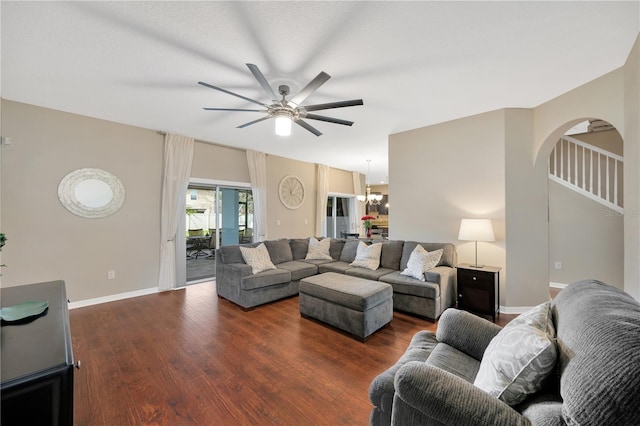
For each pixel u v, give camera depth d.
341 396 1.82
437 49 2.14
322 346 2.51
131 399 1.78
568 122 2.92
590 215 4.16
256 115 3.57
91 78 2.60
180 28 1.90
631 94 2.14
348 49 2.13
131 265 3.99
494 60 2.30
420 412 1.02
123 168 3.91
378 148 5.38
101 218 3.73
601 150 3.89
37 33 1.94
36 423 0.84
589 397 0.72
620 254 3.96
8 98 3.05
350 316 2.68
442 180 3.90
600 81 2.57
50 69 2.43
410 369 1.07
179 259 4.46
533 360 0.98
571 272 4.29
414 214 4.19
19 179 3.15
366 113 3.53
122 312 3.36
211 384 1.94
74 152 3.51
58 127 3.40
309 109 2.51
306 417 1.63
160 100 3.10
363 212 8.77
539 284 3.38
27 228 3.20
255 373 2.07
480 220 3.21
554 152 4.40
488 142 3.50
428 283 3.17
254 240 5.52
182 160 4.45
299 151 5.64
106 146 3.76
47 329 1.18
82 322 3.03
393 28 1.89
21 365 0.88
